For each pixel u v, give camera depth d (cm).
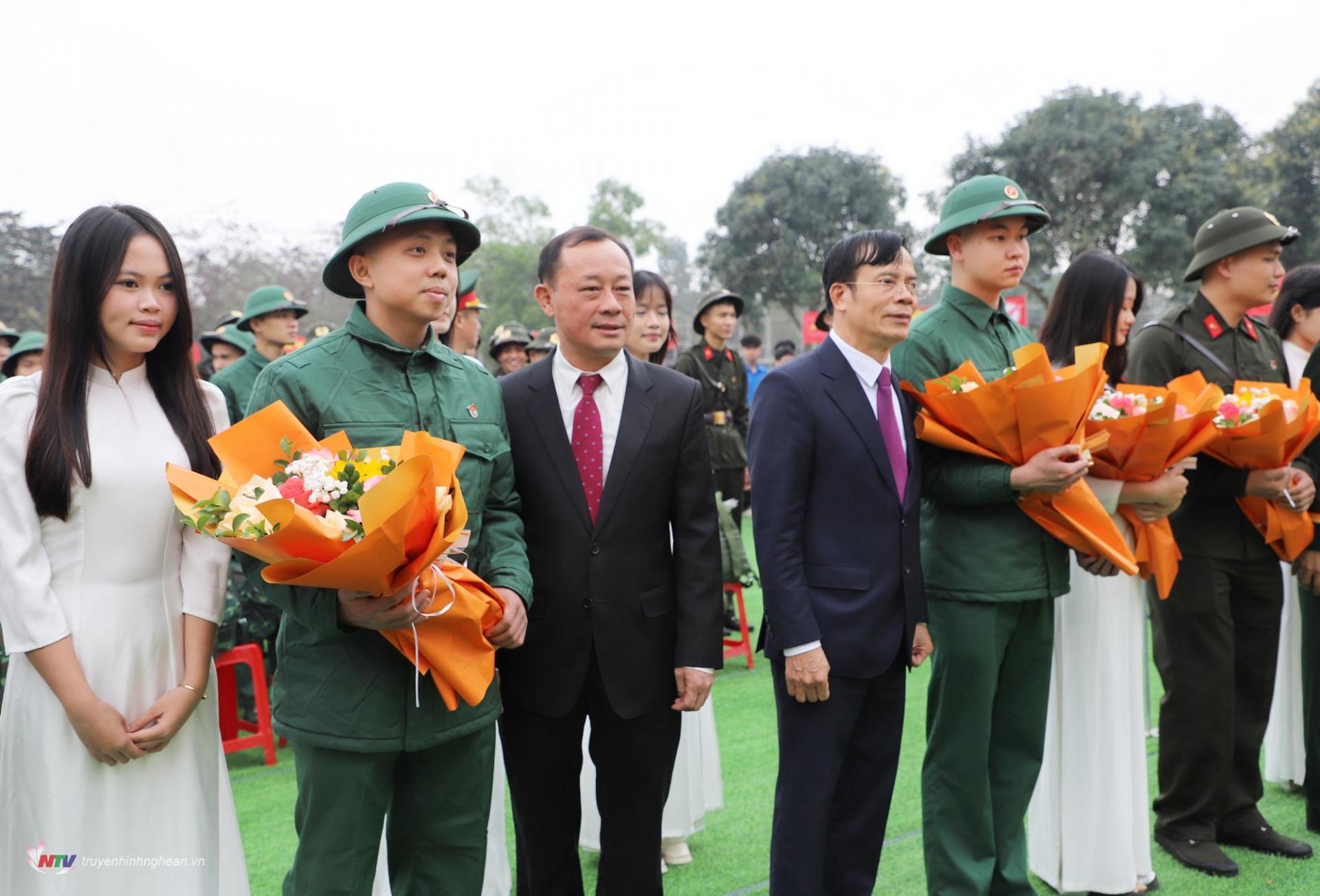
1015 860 291
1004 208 286
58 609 202
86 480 205
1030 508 280
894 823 367
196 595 219
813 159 2291
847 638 260
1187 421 291
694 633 250
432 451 201
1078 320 318
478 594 210
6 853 205
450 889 224
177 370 224
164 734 208
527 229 3325
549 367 256
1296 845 338
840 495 264
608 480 246
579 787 260
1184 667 337
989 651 280
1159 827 346
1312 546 347
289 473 191
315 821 209
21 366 646
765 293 2319
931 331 298
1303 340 413
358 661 208
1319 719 354
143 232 213
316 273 2464
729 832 363
